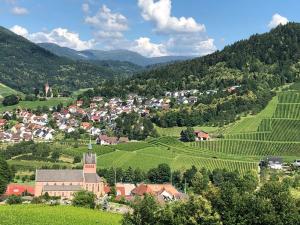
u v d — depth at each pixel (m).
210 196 112.44
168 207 110.06
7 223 134.00
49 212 154.88
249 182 157.62
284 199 110.50
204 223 105.19
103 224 140.38
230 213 108.62
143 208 110.56
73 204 183.50
